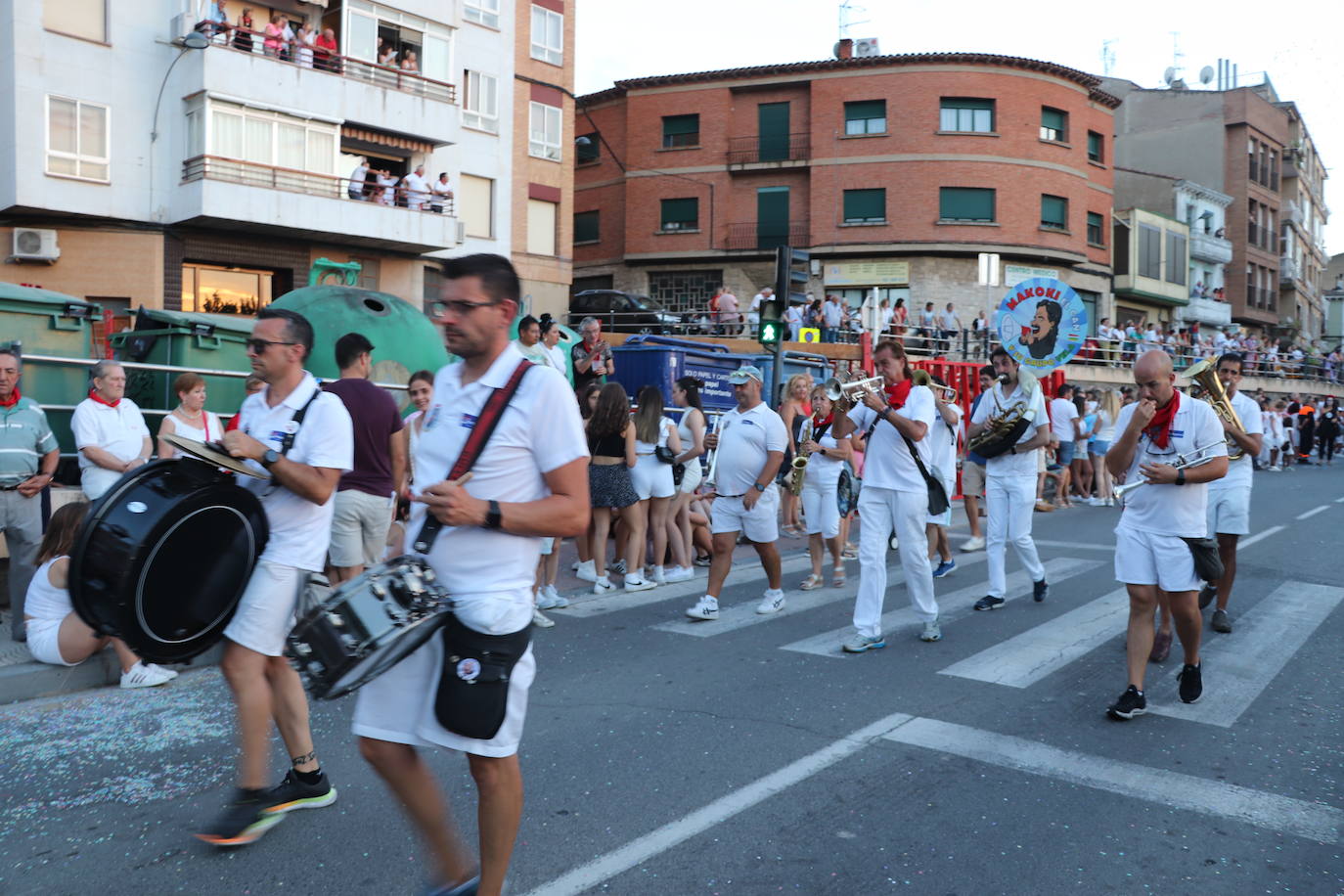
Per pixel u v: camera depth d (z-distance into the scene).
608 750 4.50
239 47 21.64
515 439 2.67
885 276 34.19
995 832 3.69
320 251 23.72
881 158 33.97
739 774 4.23
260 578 3.53
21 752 4.39
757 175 35.28
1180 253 44.09
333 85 22.81
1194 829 3.75
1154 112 52.34
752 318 26.08
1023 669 5.89
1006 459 7.63
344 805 3.84
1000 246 34.03
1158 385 4.88
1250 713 5.14
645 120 36.19
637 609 7.59
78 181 20.30
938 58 33.59
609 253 37.16
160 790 4.00
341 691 2.64
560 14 29.89
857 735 4.73
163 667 5.53
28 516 6.03
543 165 29.62
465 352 2.71
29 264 20.48
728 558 7.27
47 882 3.24
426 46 25.19
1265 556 10.27
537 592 7.56
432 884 2.89
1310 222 64.00
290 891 3.19
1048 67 34.47
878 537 6.33
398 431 6.05
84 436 6.15
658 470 8.45
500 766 2.73
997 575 7.62
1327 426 29.80
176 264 21.66
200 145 21.03
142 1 20.94
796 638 6.68
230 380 9.44
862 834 3.66
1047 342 11.35
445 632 2.66
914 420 6.24
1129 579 5.06
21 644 5.84
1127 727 4.90
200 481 3.38
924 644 6.51
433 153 26.03
